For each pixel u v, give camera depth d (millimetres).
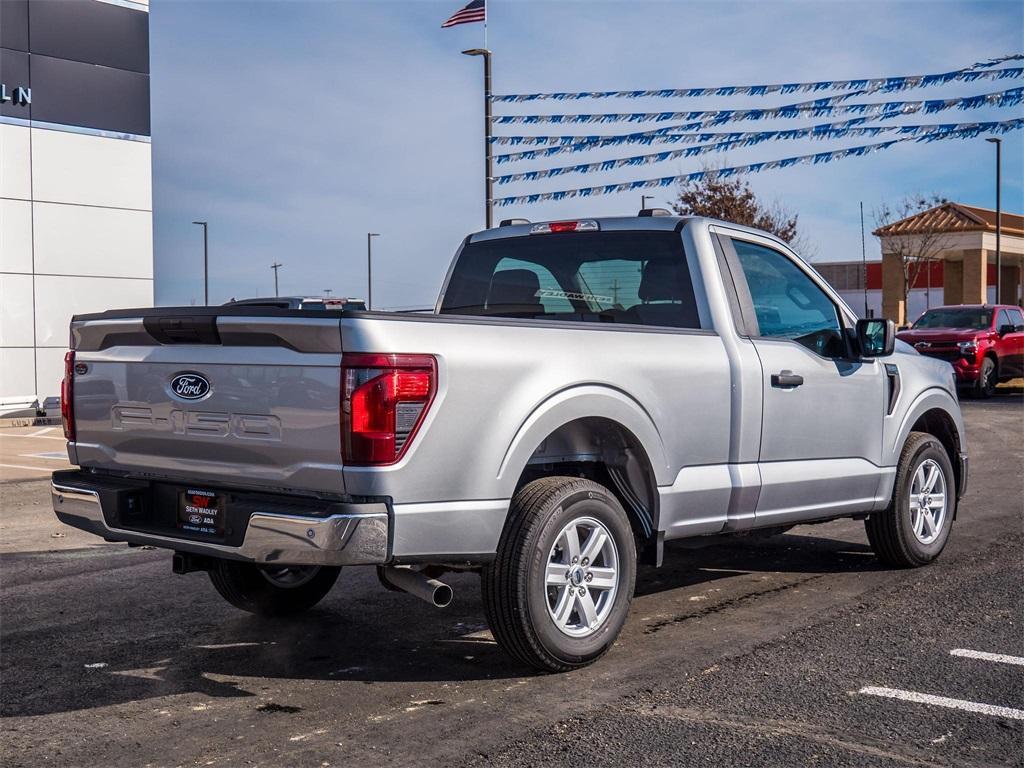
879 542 6816
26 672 4906
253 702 4453
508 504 4520
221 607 6117
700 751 3857
